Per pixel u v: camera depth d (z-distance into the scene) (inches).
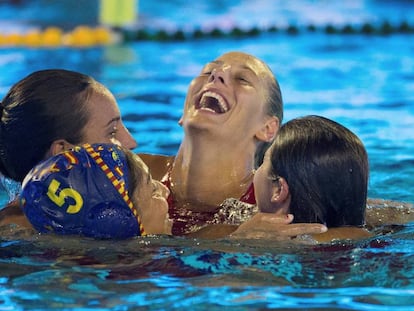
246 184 356.2
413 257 269.7
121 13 1112.2
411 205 358.6
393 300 231.9
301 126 301.4
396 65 824.9
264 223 289.1
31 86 308.7
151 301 230.1
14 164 310.7
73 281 246.5
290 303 228.5
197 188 353.4
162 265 261.3
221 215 340.2
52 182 271.7
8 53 900.6
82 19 1144.8
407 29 1068.5
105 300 230.7
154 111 625.6
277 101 361.7
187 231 320.2
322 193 291.3
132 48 959.0
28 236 284.8
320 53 897.5
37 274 253.3
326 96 674.2
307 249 277.3
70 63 839.7
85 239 275.9
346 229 293.4
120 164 280.5
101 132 315.9
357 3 1333.7
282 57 871.7
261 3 1338.6
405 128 566.3
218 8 1285.7
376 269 257.9
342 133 298.8
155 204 290.4
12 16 1173.7
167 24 1131.3
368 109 625.6
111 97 324.2
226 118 345.4
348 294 236.5
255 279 248.8
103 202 273.6
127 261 265.4
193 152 351.6
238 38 1016.2
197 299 231.1
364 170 297.1
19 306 226.5
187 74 780.6
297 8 1284.4
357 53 897.5
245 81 352.2
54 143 307.7
